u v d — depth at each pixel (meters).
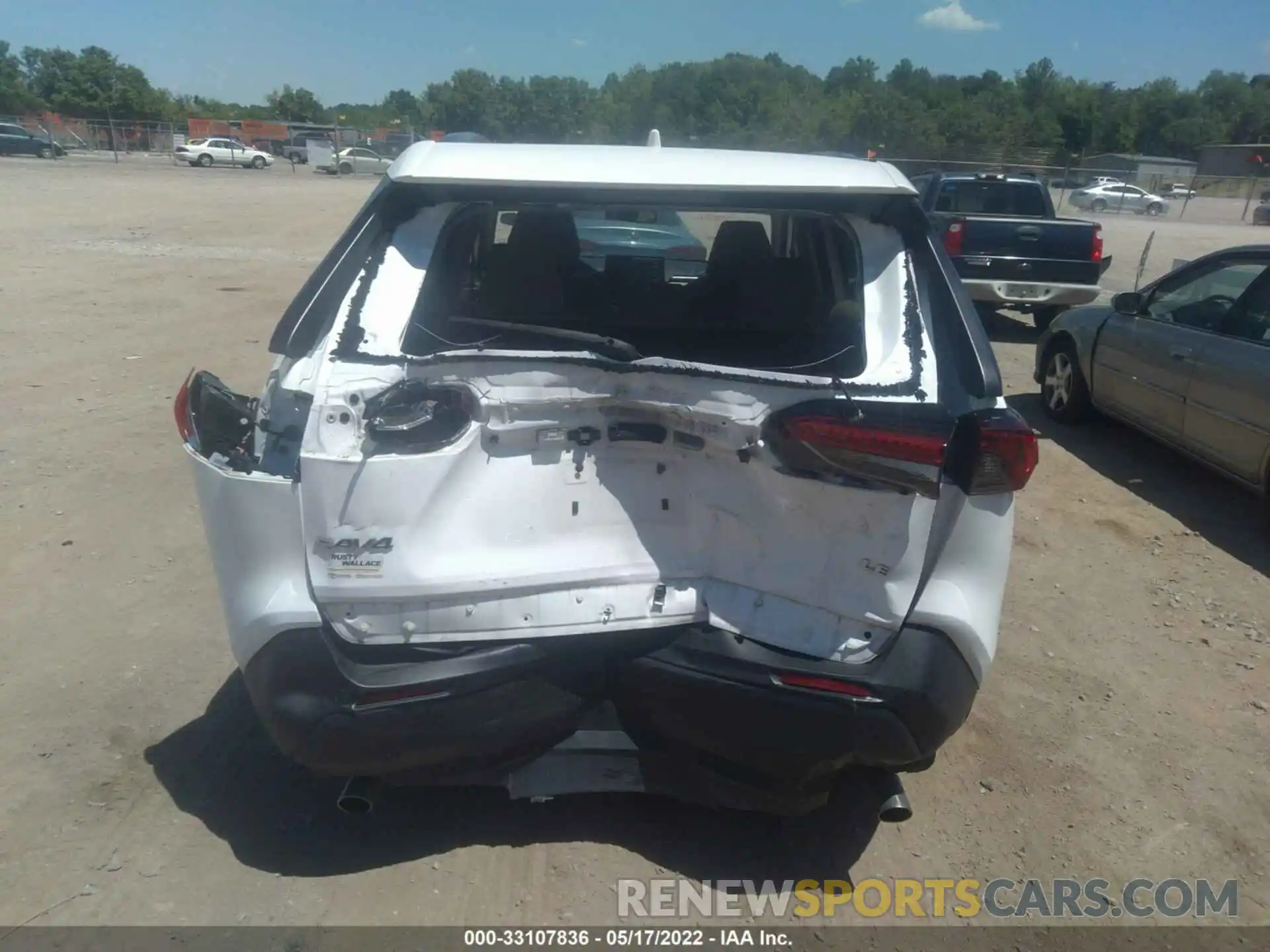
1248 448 5.77
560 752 2.91
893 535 2.61
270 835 3.09
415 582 2.59
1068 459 7.08
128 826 3.11
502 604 2.66
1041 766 3.59
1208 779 3.56
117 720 3.63
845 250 3.12
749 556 2.74
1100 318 7.48
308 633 2.61
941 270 2.82
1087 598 4.93
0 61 80.00
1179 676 4.24
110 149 57.16
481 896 2.88
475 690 2.63
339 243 2.83
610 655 2.76
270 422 2.74
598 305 3.36
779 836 3.19
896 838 3.21
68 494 5.70
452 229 2.93
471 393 2.60
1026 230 11.47
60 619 4.35
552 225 3.29
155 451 6.44
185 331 10.07
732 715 2.66
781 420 2.56
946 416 2.49
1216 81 111.62
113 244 16.64
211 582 4.72
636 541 2.76
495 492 2.68
